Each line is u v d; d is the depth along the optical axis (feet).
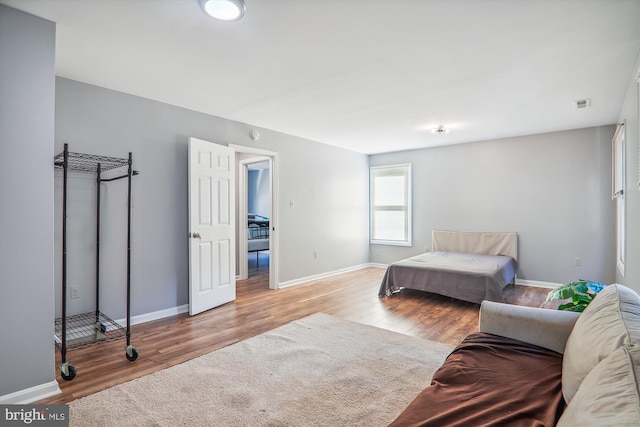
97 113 10.11
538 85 9.98
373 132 16.15
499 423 3.61
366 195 22.36
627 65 8.57
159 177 11.59
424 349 8.84
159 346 9.11
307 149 17.71
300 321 11.15
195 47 7.76
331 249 19.33
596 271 14.98
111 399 6.50
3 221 6.21
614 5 6.08
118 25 6.84
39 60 6.59
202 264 12.19
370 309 12.63
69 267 9.52
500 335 6.13
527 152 16.69
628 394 2.49
